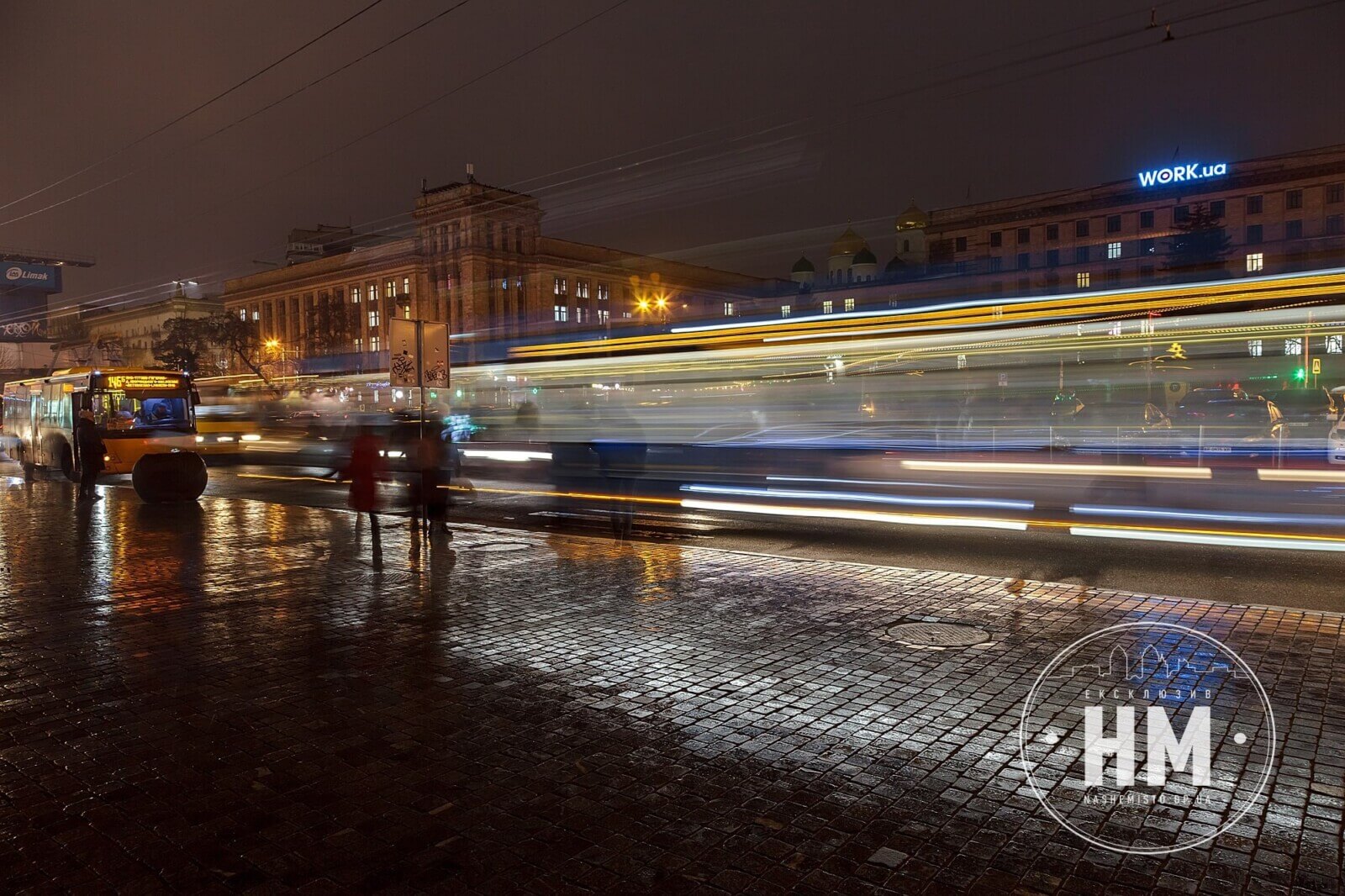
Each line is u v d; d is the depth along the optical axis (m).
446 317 91.19
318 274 103.81
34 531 12.74
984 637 6.75
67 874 3.52
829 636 6.82
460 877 3.47
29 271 120.75
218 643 6.79
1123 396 23.44
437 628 7.18
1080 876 3.46
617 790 4.22
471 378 30.95
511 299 92.25
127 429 20.88
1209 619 7.23
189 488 16.59
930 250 87.44
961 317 23.45
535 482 21.20
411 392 36.00
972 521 13.50
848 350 25.17
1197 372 23.16
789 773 4.39
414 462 11.38
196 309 117.00
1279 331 20.59
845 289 85.12
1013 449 23.61
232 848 3.71
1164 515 13.77
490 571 9.59
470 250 89.12
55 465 22.03
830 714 5.19
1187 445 22.61
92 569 9.78
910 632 6.91
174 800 4.15
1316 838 3.74
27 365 123.25
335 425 31.88
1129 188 77.12
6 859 3.64
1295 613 7.42
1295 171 70.69
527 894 3.35
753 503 16.28
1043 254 81.06
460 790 4.23
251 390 48.06
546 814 3.98
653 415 27.00
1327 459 20.14
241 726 5.07
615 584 8.84
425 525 10.93
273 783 4.33
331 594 8.46
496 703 5.43
